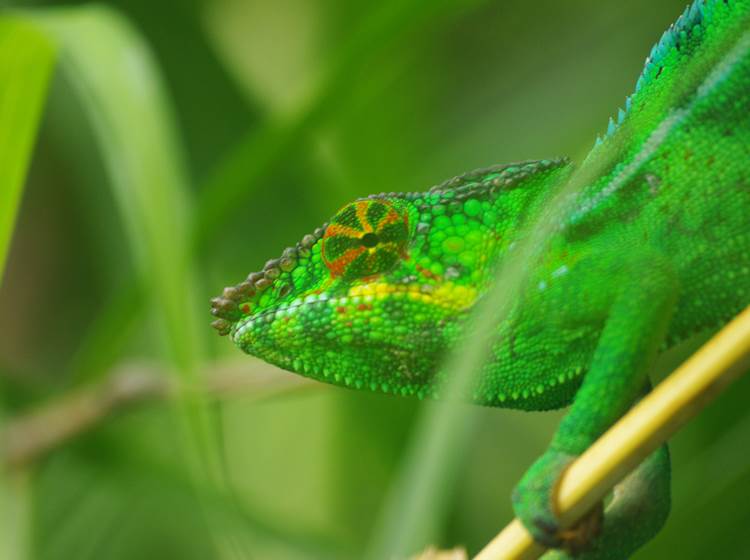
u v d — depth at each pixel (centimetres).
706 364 36
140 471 51
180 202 43
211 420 47
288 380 47
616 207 39
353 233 40
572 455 37
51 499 51
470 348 36
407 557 35
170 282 41
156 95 42
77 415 50
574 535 37
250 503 51
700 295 39
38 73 42
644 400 36
